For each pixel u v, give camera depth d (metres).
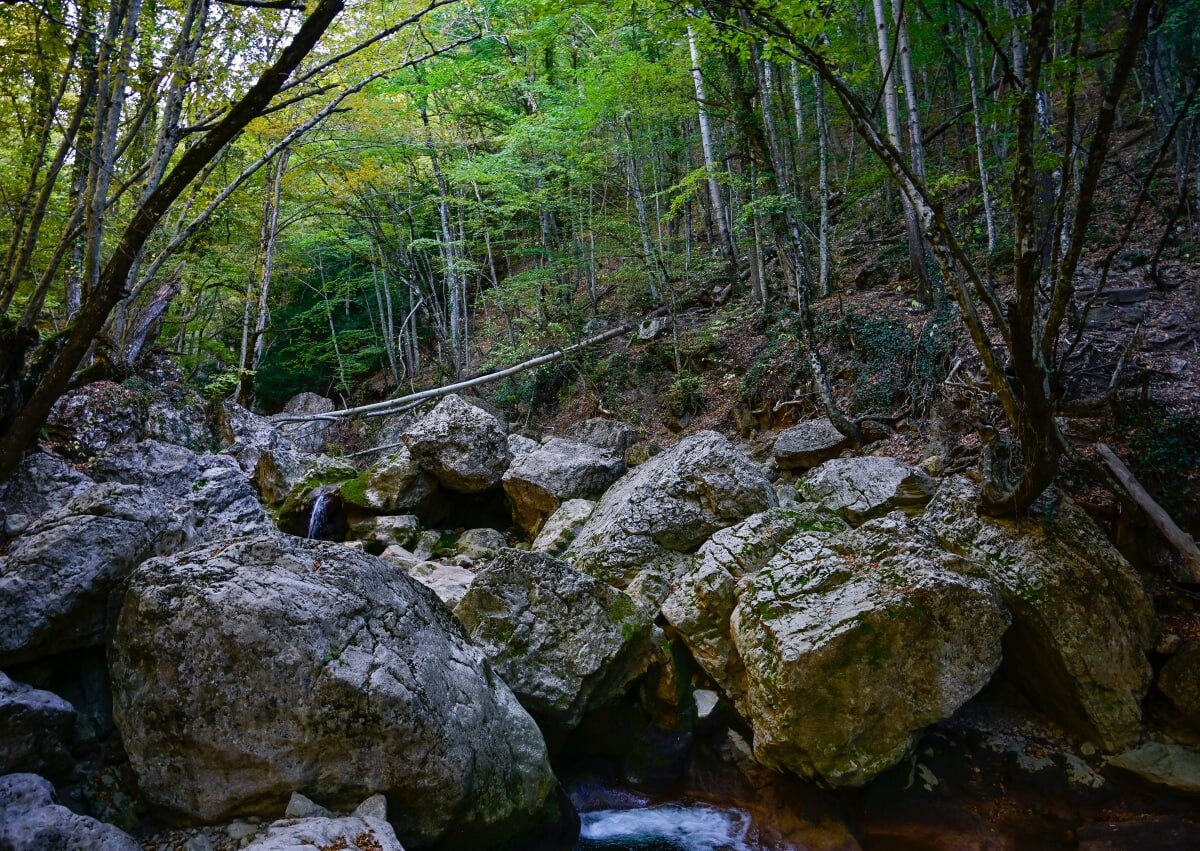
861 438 9.95
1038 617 5.73
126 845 3.43
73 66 5.12
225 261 16.62
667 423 13.77
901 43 11.56
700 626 6.56
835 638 5.18
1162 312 9.39
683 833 5.59
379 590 4.55
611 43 17.06
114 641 4.19
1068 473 7.30
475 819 4.43
